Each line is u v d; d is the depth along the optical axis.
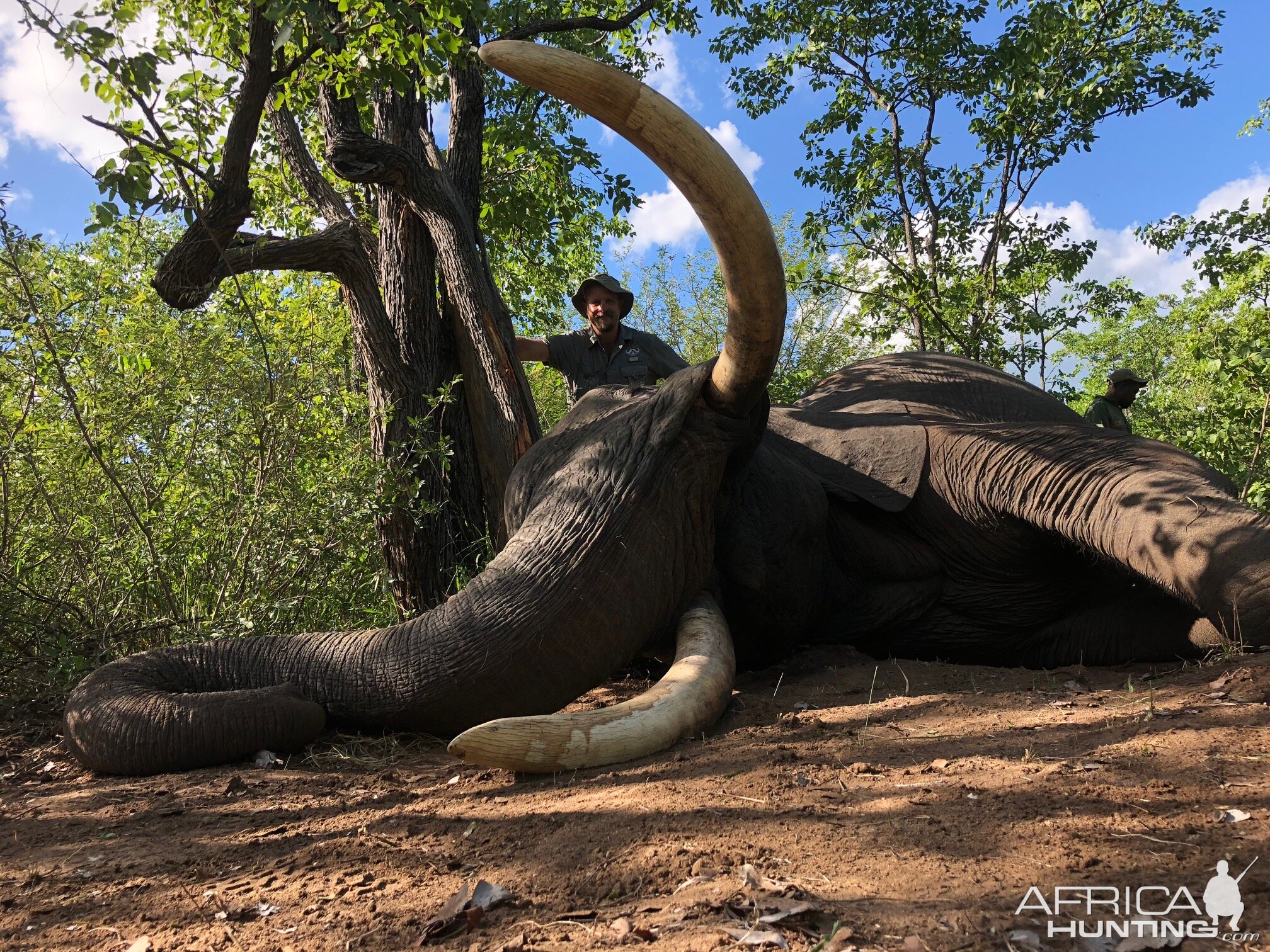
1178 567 4.75
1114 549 5.09
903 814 2.88
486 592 4.36
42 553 6.35
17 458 6.27
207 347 6.74
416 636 4.29
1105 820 2.68
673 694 4.09
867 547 6.01
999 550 5.76
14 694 5.63
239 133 6.01
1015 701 4.32
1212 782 2.86
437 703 4.17
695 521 4.77
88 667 5.68
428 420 7.51
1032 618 5.96
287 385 6.79
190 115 6.21
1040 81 18.05
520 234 11.50
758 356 4.42
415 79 7.70
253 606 6.32
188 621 5.96
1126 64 17.52
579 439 5.04
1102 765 3.13
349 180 7.41
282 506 6.60
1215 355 9.41
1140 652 5.57
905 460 5.91
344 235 7.32
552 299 14.43
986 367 6.69
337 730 4.46
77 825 3.52
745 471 5.41
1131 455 5.38
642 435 4.77
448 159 8.50
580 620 4.30
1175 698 3.99
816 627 6.10
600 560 4.41
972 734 3.79
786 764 3.54
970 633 6.06
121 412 6.45
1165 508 4.88
